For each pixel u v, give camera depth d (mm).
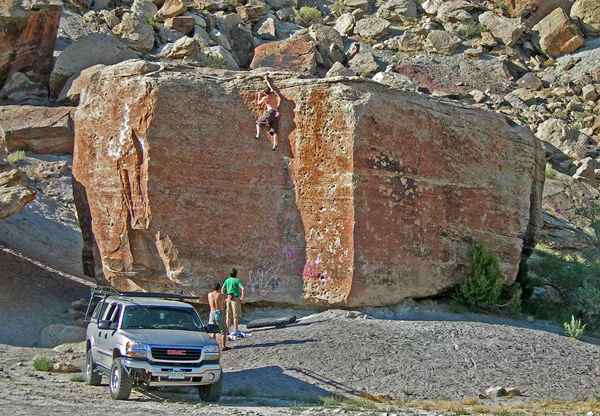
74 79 42719
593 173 44469
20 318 23141
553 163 46250
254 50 53625
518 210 24359
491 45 57594
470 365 17734
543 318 24562
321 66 52312
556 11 59031
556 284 27578
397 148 21922
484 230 23609
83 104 24609
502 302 24047
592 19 60562
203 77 22734
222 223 21969
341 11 62094
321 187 21578
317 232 21531
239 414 12789
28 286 25609
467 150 23484
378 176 21484
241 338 19797
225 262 21844
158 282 22172
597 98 52562
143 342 14430
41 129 38031
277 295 21672
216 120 22266
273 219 22000
